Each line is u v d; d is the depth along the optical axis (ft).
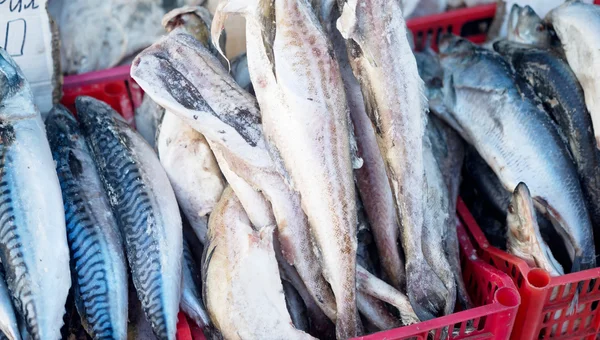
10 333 5.74
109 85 7.84
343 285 5.99
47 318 5.72
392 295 6.30
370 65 5.78
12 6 7.02
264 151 6.16
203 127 6.15
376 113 5.98
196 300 6.39
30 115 6.19
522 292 6.44
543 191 7.34
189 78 6.23
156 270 6.16
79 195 6.45
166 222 6.38
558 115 7.73
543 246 6.64
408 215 6.20
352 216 5.97
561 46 8.14
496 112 7.55
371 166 6.61
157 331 6.07
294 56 5.65
